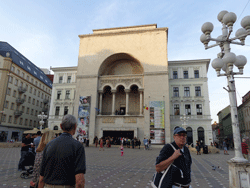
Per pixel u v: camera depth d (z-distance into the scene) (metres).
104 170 9.82
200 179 8.10
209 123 35.03
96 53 39.97
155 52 37.12
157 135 32.62
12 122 43.56
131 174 8.91
